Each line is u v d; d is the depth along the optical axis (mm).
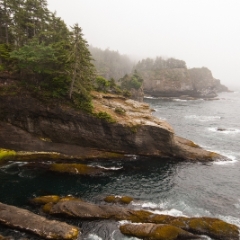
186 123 87875
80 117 48000
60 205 29859
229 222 30172
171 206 33500
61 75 47094
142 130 50125
